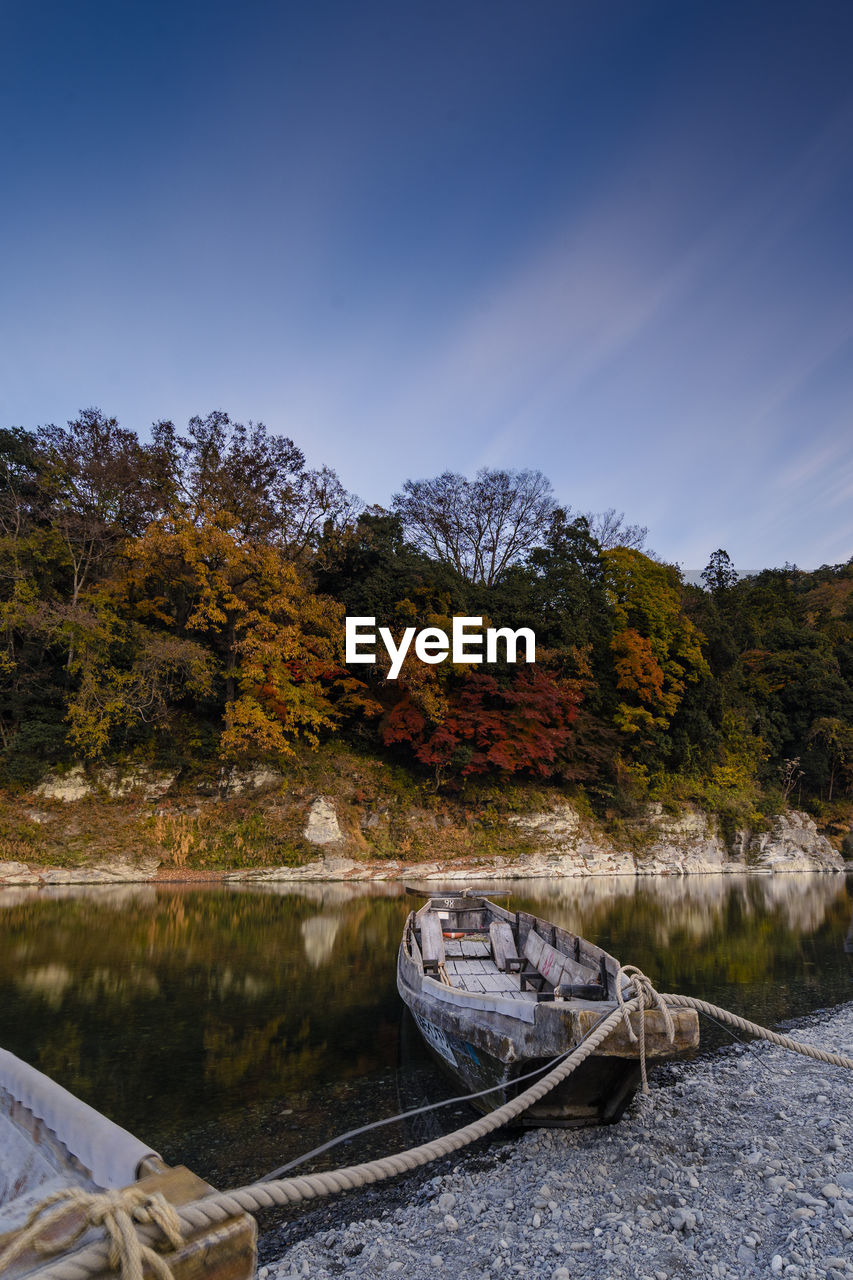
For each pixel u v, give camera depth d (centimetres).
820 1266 432
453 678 3181
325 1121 702
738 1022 551
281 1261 482
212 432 3028
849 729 4228
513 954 1030
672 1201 530
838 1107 723
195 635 2909
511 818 2939
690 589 4997
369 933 1608
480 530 4388
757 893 2527
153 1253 161
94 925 1614
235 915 1778
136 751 2603
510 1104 395
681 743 3644
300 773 2761
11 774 2372
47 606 2345
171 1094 759
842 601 7600
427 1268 466
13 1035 919
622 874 2972
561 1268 447
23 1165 257
